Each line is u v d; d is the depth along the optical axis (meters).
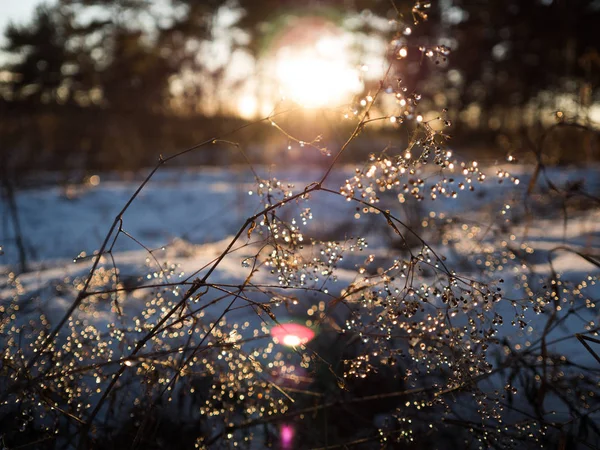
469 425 1.95
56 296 2.74
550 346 2.68
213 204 9.84
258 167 14.51
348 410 2.20
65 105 29.66
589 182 5.99
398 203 5.16
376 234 5.27
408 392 2.11
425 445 2.17
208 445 2.05
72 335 2.13
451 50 1.57
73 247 7.04
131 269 3.30
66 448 2.04
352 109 1.65
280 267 1.68
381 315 1.73
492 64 27.31
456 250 3.64
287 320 2.74
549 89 24.12
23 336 2.29
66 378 1.98
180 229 8.62
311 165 14.51
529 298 1.75
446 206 5.83
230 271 3.16
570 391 2.34
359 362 1.79
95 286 2.66
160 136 25.00
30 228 8.14
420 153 1.61
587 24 23.73
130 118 27.59
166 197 10.54
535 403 2.33
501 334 2.73
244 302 2.80
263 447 2.19
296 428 2.28
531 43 25.98
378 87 1.60
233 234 7.65
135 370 2.12
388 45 1.61
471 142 18.09
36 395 1.73
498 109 28.00
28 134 20.58
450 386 1.81
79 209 9.49
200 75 32.50
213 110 31.86
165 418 2.21
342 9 23.36
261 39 29.80
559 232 4.86
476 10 25.78
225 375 2.07
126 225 8.90
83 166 16.16
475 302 1.73
